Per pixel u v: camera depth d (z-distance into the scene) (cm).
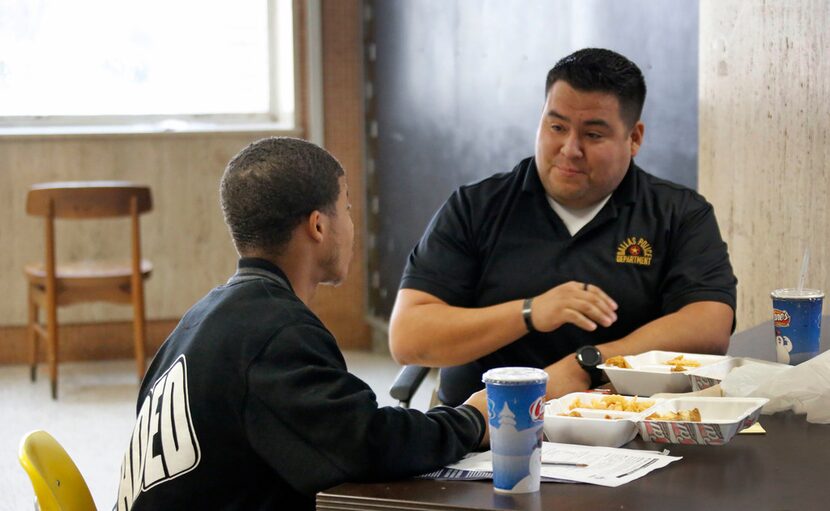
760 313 326
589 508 137
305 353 155
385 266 632
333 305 668
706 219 252
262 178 168
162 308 655
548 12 430
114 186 555
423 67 561
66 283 561
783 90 305
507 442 143
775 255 315
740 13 322
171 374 161
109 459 445
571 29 414
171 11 664
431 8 547
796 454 162
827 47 285
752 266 328
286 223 169
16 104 650
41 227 635
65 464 181
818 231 293
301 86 651
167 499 157
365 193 657
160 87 668
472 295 259
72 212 553
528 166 257
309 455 150
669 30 356
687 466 156
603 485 147
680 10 350
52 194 546
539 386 143
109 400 552
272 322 158
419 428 155
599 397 185
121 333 656
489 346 232
